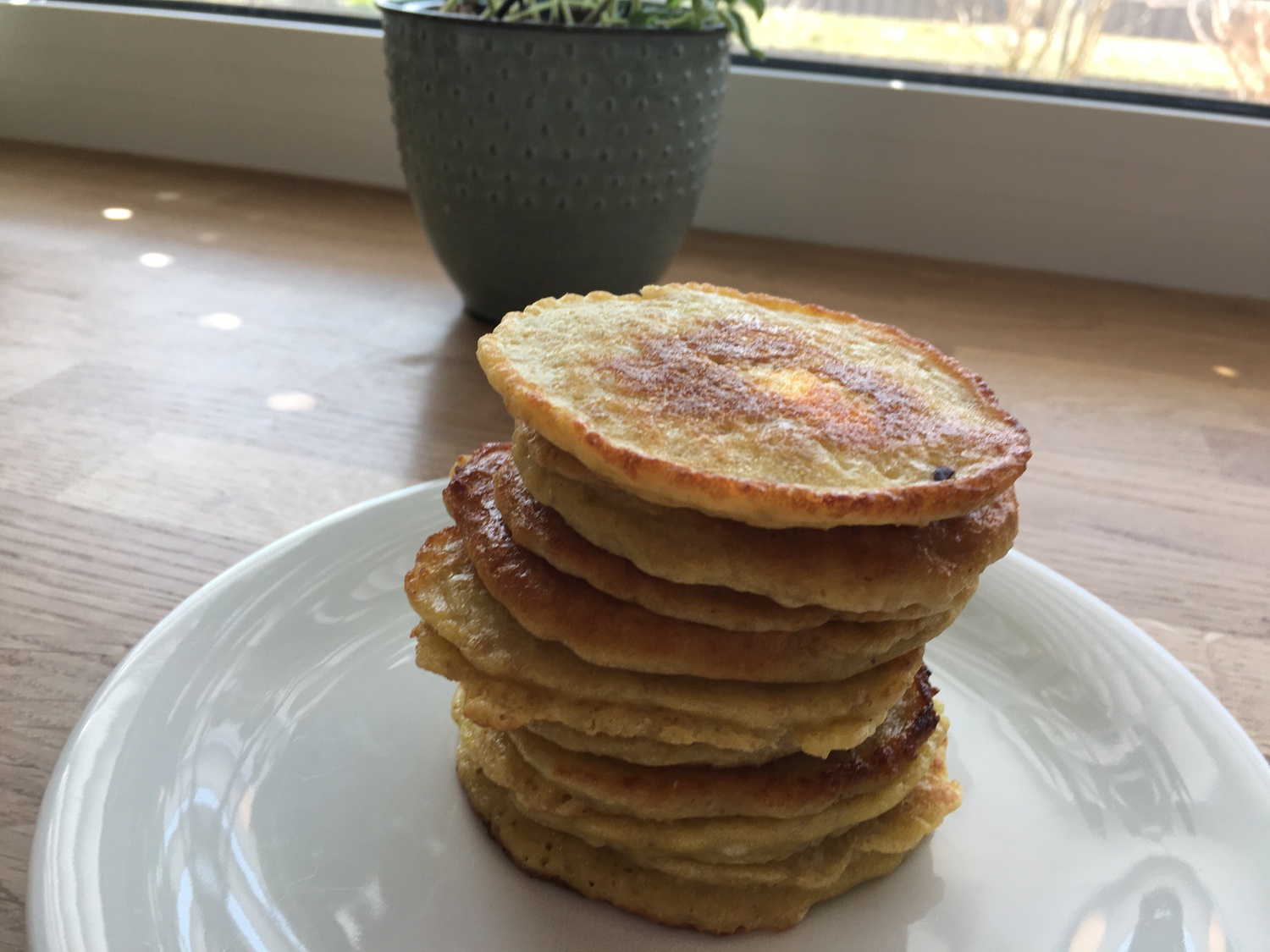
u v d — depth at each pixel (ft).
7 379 1.14
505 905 0.59
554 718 0.58
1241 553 0.96
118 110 1.90
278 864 0.59
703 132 1.25
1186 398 1.25
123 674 0.66
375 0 1.28
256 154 1.88
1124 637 0.78
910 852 0.64
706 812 0.60
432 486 0.90
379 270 1.52
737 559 0.54
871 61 1.65
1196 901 0.58
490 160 1.18
